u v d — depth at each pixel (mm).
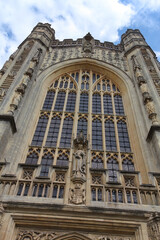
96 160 15352
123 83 23297
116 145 16844
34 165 12398
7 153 14016
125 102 21250
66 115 19453
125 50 29203
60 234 9883
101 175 12438
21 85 18453
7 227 9578
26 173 12188
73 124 18453
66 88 23031
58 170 12375
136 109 18969
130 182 12195
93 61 25953
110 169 14734
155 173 12469
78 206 10312
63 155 15469
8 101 17156
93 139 17156
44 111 19719
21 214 10070
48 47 28172
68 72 25297
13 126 15219
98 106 20922
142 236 9594
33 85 21109
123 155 15906
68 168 12453
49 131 17750
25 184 11414
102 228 10055
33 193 11328
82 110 20219
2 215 9922
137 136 16875
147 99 18203
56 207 10180
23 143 15648
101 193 11547
